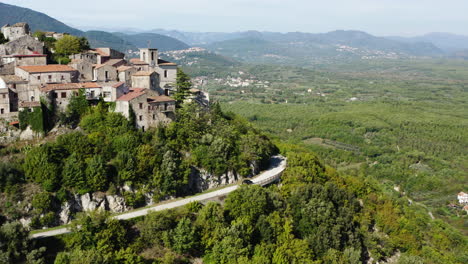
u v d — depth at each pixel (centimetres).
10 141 10675
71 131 11338
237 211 10481
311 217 11175
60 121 11312
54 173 9475
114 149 10731
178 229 9231
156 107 12094
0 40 14375
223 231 9625
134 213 9956
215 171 11912
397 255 12475
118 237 8781
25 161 9656
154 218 9338
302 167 13562
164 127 12012
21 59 12519
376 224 13375
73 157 9938
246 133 15562
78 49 14738
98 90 11956
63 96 11506
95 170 9831
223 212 10356
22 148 10412
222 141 12169
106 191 10019
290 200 11669
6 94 10938
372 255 11950
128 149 10681
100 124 11375
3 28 15100
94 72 13325
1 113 10856
